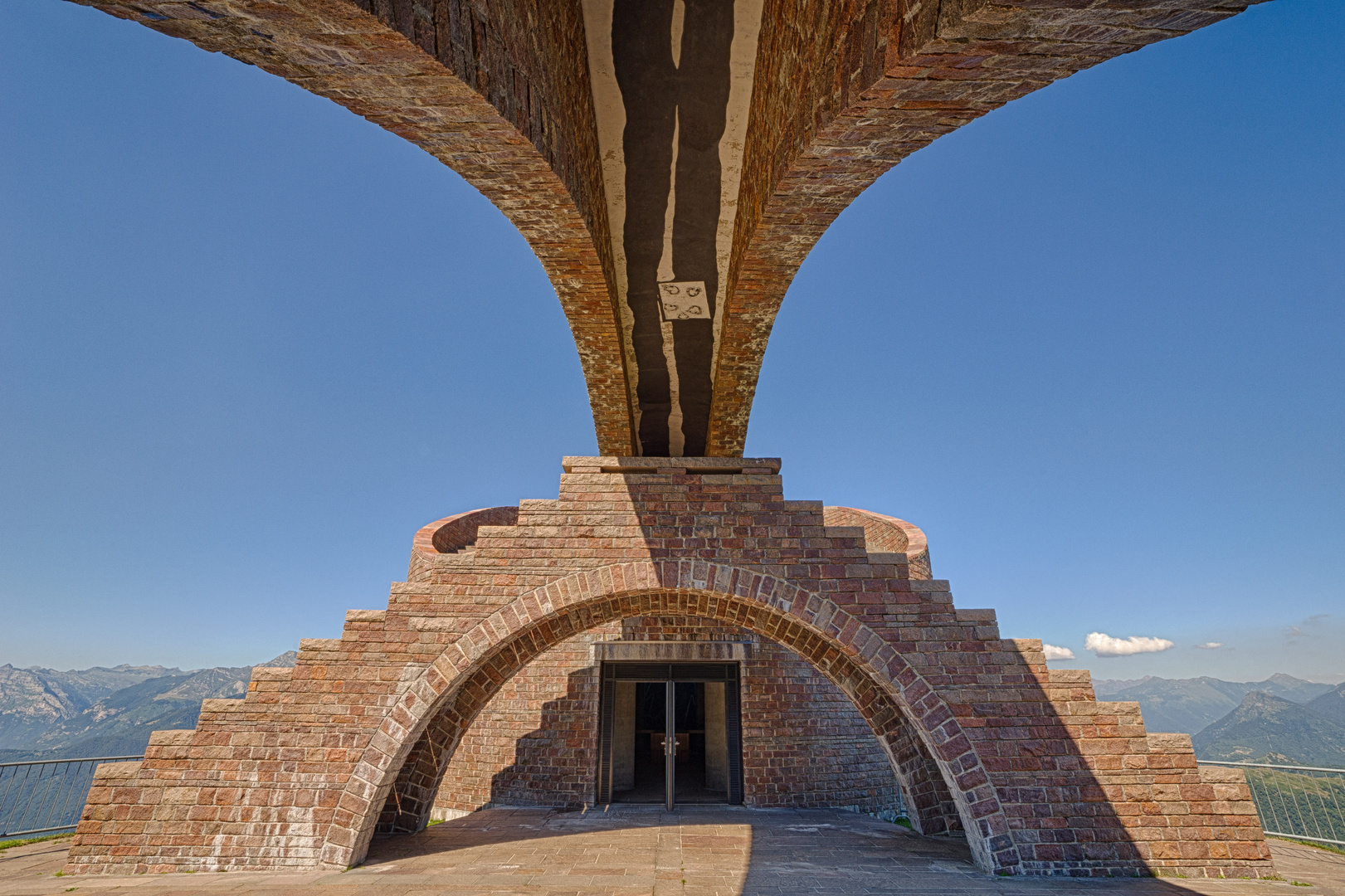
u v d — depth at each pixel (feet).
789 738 35.91
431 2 10.58
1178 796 22.59
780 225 19.53
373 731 23.82
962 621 24.79
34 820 26.78
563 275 23.44
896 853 24.66
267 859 22.47
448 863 23.18
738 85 20.39
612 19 18.85
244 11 9.16
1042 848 21.98
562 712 36.58
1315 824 27.94
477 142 14.40
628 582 25.44
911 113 12.54
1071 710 23.63
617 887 20.22
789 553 25.67
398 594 25.27
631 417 36.55
